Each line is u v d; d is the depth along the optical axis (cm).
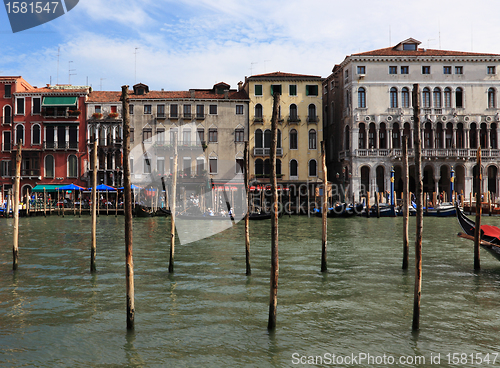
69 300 985
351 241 2045
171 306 942
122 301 980
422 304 961
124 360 677
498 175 4447
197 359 681
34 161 4522
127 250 782
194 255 1597
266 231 2550
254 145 4562
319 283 1153
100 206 4094
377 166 4522
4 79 4528
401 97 4475
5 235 2323
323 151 1311
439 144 4488
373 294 1044
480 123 4488
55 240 2088
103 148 4472
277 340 755
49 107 4531
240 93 4741
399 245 1895
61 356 688
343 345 734
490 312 905
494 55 4459
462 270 1323
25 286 1114
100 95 4653
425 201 3966
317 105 4631
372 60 4441
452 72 4469
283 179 4581
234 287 1109
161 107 4491
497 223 3144
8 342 741
